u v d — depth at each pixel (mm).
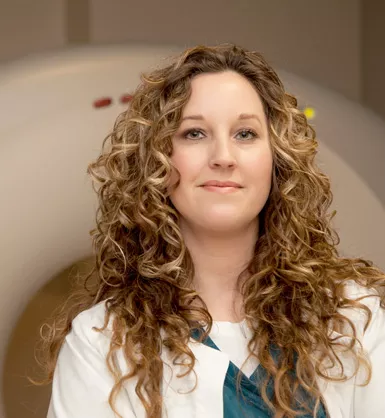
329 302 1185
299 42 2684
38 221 2119
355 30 2725
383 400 1129
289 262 1205
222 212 1109
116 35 2510
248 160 1127
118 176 1252
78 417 1110
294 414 1097
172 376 1114
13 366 2275
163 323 1151
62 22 2463
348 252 2262
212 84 1158
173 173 1144
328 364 1144
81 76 2172
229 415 1102
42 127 2121
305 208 1261
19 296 2129
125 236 1253
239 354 1148
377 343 1164
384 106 2670
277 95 1231
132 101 1265
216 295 1192
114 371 1115
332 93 2428
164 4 2555
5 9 2443
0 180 2082
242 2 2629
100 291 1264
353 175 2291
